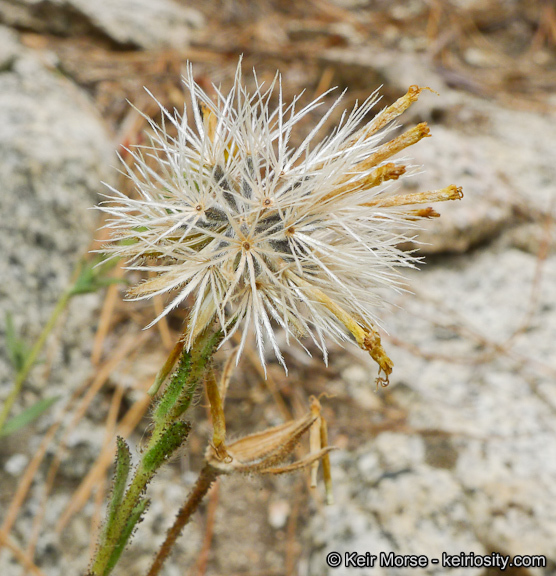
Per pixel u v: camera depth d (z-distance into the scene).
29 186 0.23
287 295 0.15
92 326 0.23
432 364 0.23
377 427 0.21
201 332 0.15
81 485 0.21
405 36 0.39
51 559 0.20
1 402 0.21
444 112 0.32
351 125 0.16
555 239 0.27
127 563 0.20
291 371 0.23
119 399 0.22
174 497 0.21
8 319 0.20
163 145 0.16
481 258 0.27
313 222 0.16
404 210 0.16
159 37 0.34
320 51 0.35
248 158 0.16
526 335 0.24
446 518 0.20
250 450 0.16
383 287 0.16
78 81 0.30
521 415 0.21
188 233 0.16
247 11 0.39
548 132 0.32
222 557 0.20
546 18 0.40
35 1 0.32
